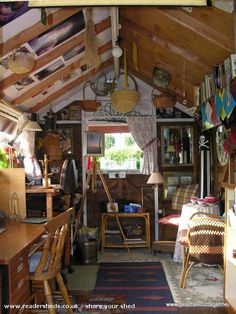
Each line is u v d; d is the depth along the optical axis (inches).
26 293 95.5
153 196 232.4
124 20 152.4
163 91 211.9
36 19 112.8
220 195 179.3
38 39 125.1
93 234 188.7
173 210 230.2
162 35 145.4
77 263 185.3
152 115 229.9
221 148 179.5
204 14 113.9
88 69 194.5
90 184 229.0
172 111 232.2
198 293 138.7
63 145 229.0
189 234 138.7
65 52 147.9
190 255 139.3
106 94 210.5
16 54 119.0
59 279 113.2
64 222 108.1
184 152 232.8
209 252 135.3
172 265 179.2
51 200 147.9
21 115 170.6
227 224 120.5
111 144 239.9
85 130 228.5
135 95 186.7
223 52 132.0
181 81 186.9
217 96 144.2
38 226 121.9
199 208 165.5
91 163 227.9
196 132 228.4
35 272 102.0
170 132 232.4
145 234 227.9
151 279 157.4
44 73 158.1
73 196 178.1
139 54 183.3
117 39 165.6
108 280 157.0
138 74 220.2
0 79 140.2
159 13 128.2
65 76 181.8
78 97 230.2
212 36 124.0
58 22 118.7
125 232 219.0
